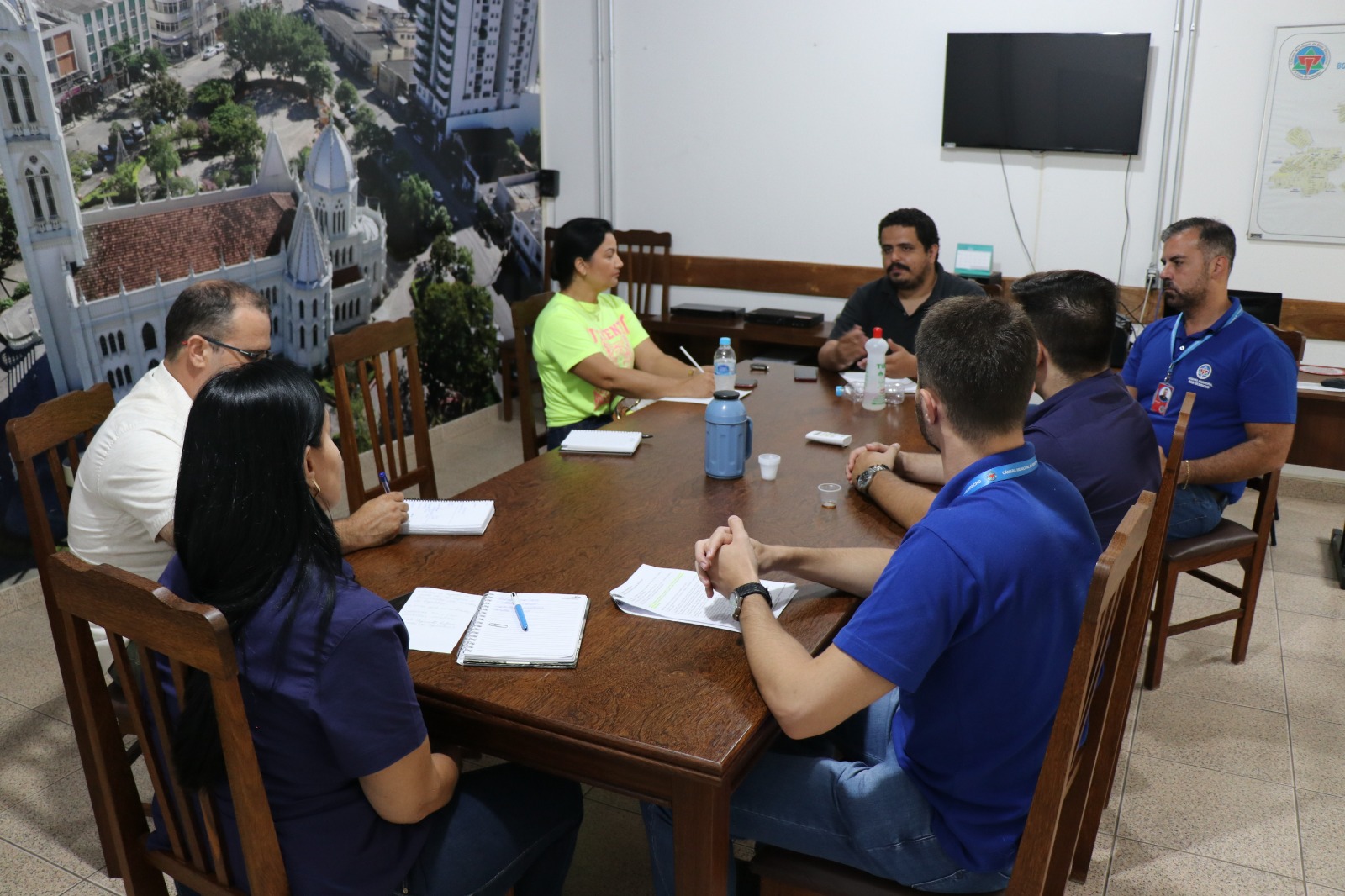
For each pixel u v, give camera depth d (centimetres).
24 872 197
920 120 453
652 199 518
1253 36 390
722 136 493
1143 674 273
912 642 115
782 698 122
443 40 448
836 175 475
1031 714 123
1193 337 272
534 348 314
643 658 143
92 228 317
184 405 178
